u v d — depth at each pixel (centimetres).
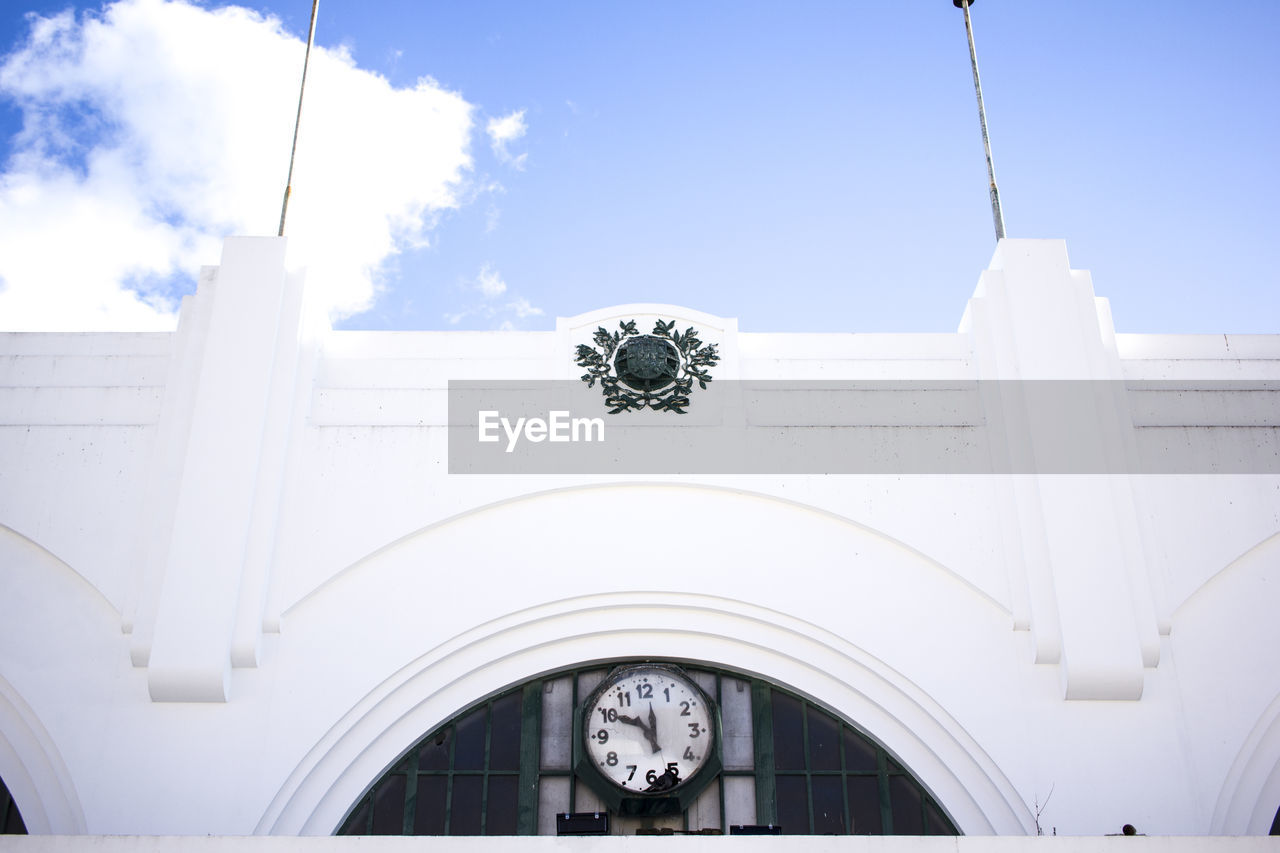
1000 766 1461
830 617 1546
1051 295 1708
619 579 1564
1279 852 1220
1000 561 1561
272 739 1448
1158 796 1442
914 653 1526
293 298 1669
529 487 1600
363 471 1595
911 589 1560
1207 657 1518
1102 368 1666
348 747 1468
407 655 1506
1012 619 1530
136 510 1562
